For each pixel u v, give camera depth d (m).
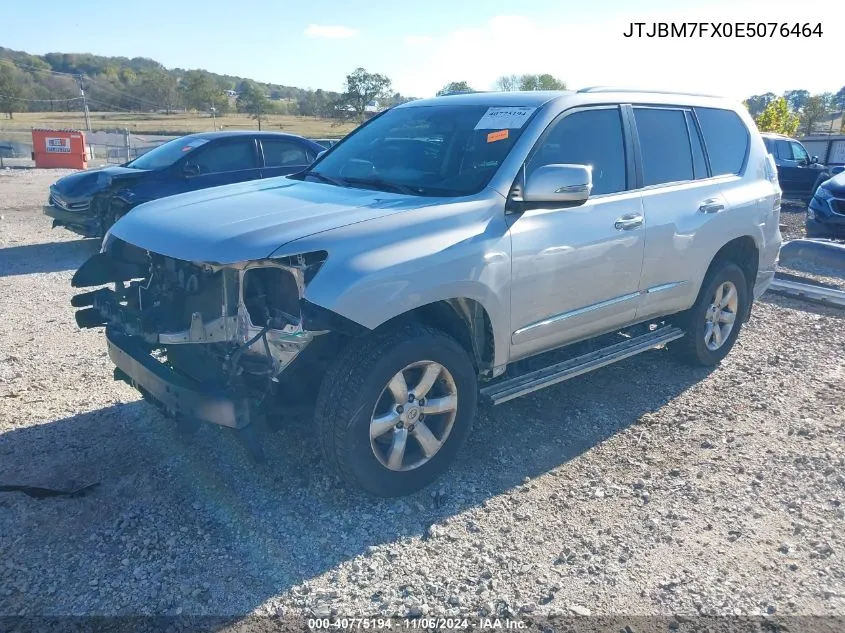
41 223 12.90
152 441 4.19
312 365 3.59
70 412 4.57
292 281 3.32
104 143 29.80
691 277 5.11
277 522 3.46
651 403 5.01
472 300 3.76
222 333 3.33
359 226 3.43
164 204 4.11
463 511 3.63
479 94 4.84
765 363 5.86
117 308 3.80
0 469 3.84
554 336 4.32
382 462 3.55
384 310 3.33
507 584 3.09
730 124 5.67
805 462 4.19
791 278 8.18
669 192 4.89
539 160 4.11
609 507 3.70
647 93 5.00
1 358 5.50
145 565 3.12
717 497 3.81
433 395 3.77
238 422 3.30
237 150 10.12
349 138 5.09
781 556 3.33
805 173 18.31
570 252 4.16
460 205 3.75
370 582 3.08
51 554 3.17
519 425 4.60
